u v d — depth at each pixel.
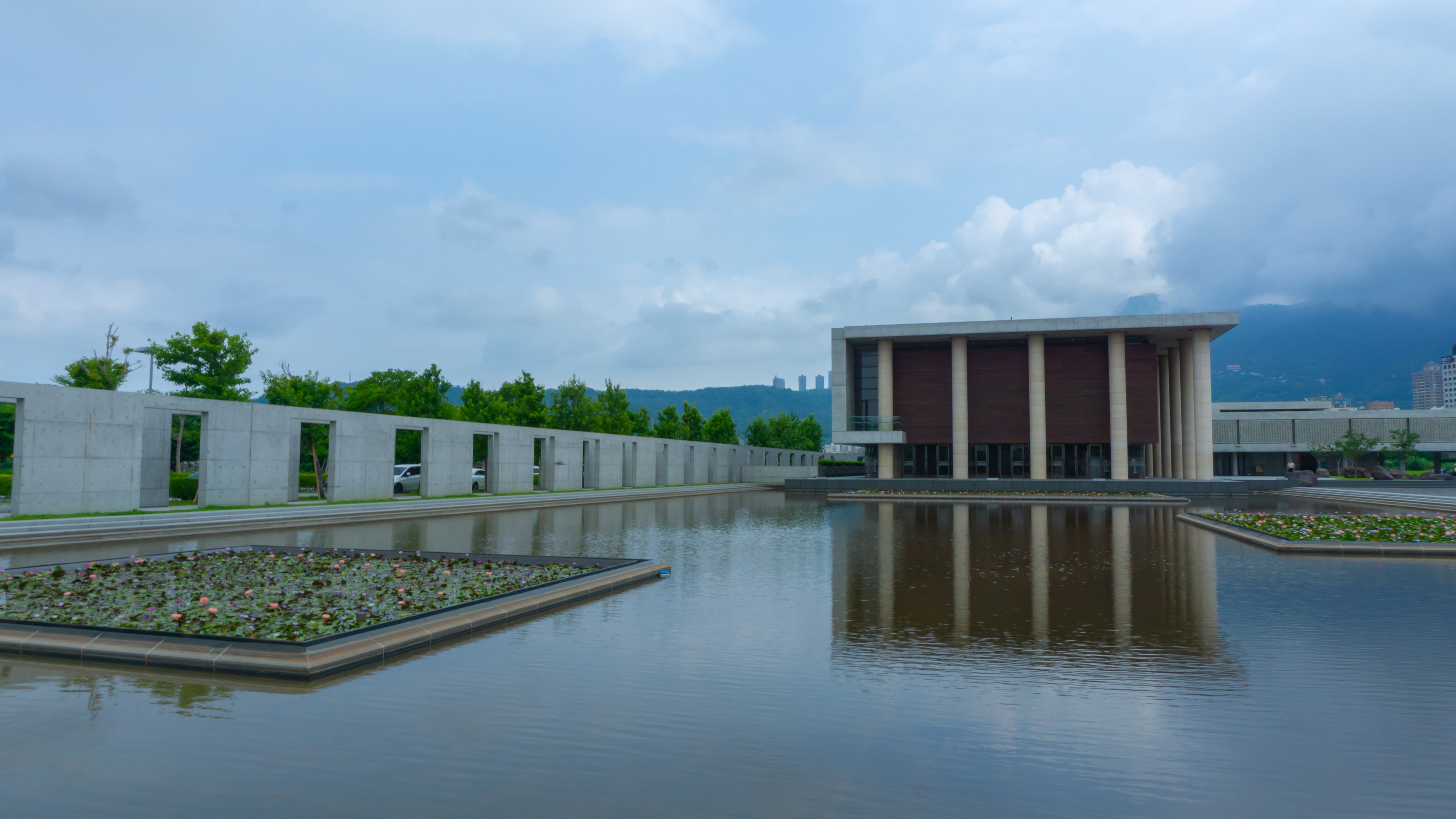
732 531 22.56
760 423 91.12
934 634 9.21
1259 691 7.00
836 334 48.69
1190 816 4.56
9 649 8.08
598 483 44.88
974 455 50.00
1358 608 10.75
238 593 10.51
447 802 4.71
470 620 9.19
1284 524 20.31
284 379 40.44
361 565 13.37
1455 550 15.86
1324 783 5.04
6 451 53.16
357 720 6.16
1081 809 4.65
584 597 11.40
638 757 5.43
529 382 52.78
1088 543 19.28
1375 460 68.88
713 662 7.92
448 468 34.03
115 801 4.73
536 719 6.20
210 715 6.27
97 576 11.95
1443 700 6.73
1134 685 7.16
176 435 50.22
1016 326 46.16
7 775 5.10
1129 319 45.12
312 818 4.50
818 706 6.55
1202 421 45.25
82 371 36.00
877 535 21.25
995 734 5.91
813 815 4.55
